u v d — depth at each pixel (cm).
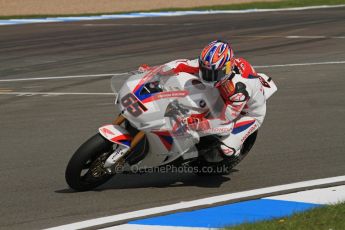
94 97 5016
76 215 2395
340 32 9288
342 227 2177
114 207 2488
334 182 2803
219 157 2766
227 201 2544
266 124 4006
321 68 6284
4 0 13988
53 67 6688
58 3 13762
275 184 2805
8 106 4734
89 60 7125
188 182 2847
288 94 5003
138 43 8456
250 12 13000
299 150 3397
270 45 8138
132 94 2567
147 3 14288
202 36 9100
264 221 2273
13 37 9131
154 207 2477
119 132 2594
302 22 10775
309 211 2366
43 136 3775
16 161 3222
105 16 12006
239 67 2783
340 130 3847
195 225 2273
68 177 2627
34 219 2358
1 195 2661
